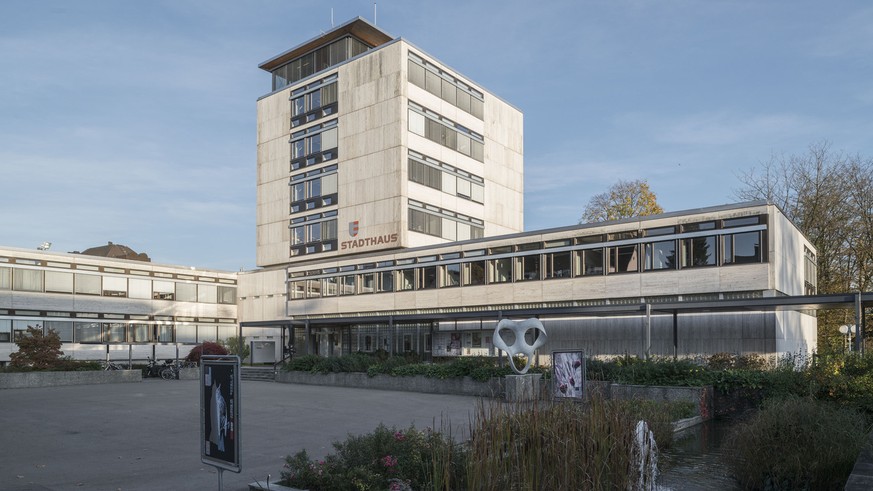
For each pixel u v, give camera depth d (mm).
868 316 39750
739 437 9711
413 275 42406
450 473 8086
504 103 57281
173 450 13023
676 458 11820
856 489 6938
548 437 7645
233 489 9477
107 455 12461
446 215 50094
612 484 7473
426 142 48969
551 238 35219
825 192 43156
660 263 31016
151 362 40938
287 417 18391
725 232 29031
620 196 52094
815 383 16469
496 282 37531
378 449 9258
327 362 31875
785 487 9039
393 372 28297
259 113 57188
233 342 51469
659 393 18391
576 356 14695
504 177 56531
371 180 48281
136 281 53469
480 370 25141
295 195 53719
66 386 31594
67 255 49375
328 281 48344
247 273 57469
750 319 28203
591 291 33281
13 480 10242
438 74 50594
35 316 47125
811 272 38344
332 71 51719
